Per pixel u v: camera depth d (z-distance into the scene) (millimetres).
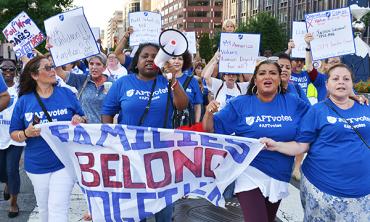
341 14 7238
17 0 33875
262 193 3980
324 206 3834
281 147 3900
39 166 4297
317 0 59031
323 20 7316
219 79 7691
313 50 7352
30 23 7754
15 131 4367
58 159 4309
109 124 4164
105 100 4387
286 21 68562
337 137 3750
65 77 6184
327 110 3807
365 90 15406
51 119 4371
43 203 4414
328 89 3844
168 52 3717
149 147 4109
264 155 4000
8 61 6379
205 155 4098
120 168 4184
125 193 4180
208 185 4148
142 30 9078
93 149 4203
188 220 5566
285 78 5762
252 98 4121
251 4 84500
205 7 151875
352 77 3842
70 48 6031
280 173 4016
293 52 8352
